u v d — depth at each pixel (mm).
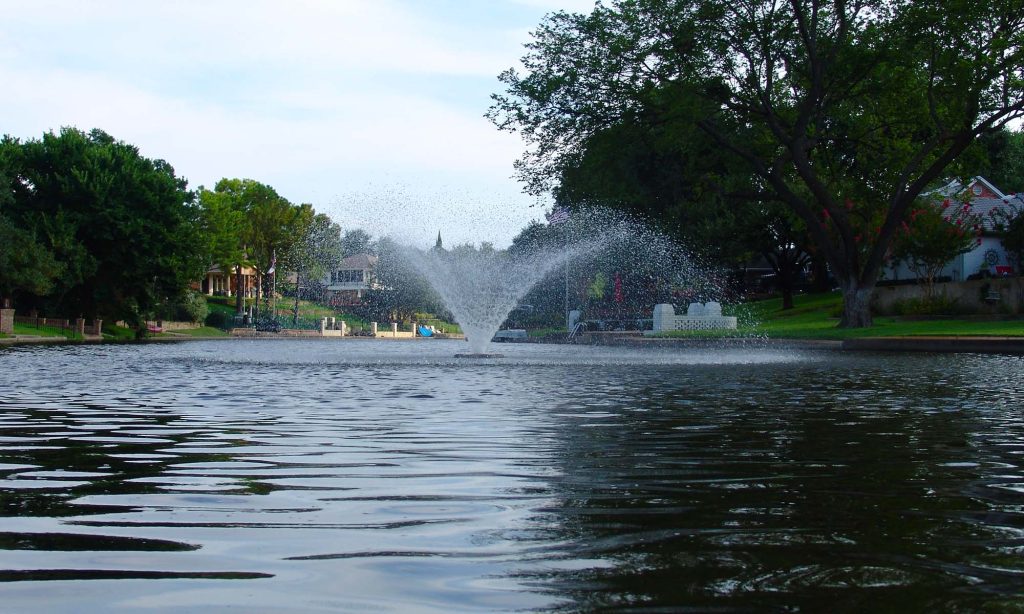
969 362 21688
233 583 3186
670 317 43719
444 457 6266
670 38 36438
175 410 9758
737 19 35781
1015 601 2961
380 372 17062
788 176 46906
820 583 3178
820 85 36812
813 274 73062
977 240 54188
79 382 14414
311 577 3260
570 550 3662
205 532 3982
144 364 20344
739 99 38281
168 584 3174
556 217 49594
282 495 4852
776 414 9430
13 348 33500
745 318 57188
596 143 39875
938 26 34438
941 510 4500
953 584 3160
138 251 60188
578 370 17859
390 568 3385
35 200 59875
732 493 4949
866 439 7406
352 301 92562
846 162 45281
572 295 61406
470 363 20859
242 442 7086
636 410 9797
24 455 6410
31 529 4051
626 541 3816
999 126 36562
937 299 45031
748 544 3768
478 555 3582
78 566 3424
